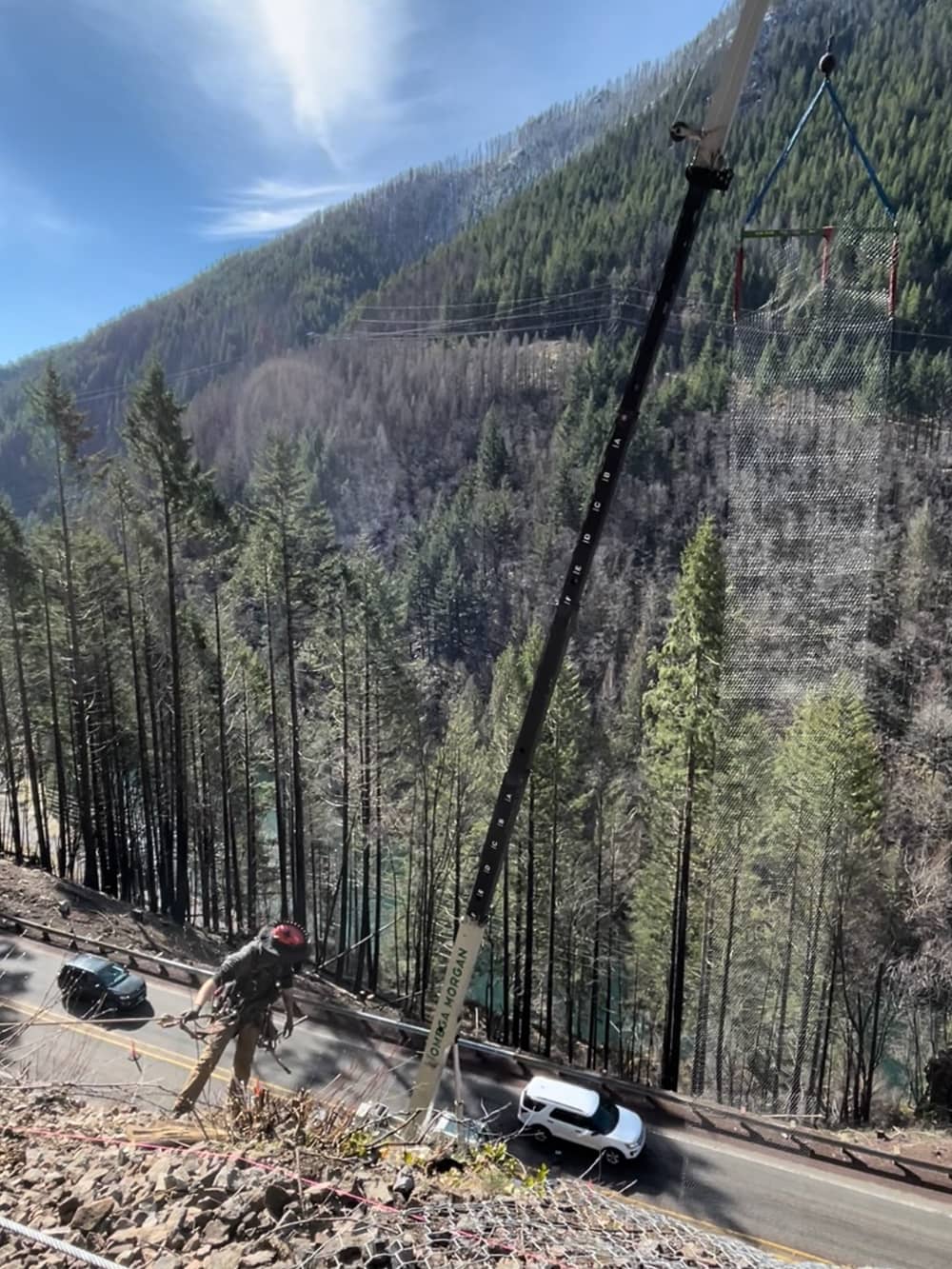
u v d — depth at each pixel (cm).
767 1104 1952
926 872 2194
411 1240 302
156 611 3059
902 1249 1198
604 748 2819
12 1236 315
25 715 3103
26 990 1758
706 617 1591
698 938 1939
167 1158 370
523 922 2750
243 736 3250
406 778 2880
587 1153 1368
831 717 834
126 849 3142
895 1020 2470
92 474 2727
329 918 2975
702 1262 336
